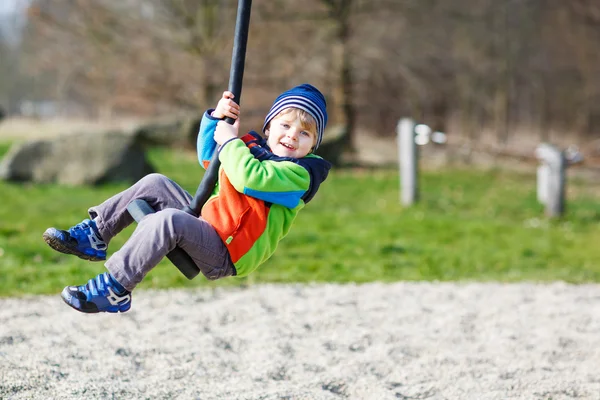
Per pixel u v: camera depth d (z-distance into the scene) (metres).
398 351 6.08
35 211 12.44
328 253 10.24
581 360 6.03
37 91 62.12
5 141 24.81
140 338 6.20
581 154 15.44
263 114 25.12
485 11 31.86
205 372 5.44
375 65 27.53
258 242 3.67
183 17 24.56
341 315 7.14
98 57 26.27
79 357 5.61
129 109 31.62
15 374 5.10
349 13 24.52
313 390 5.14
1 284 7.88
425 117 36.72
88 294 3.51
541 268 9.99
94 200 13.95
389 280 8.83
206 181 3.64
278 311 7.23
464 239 11.83
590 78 39.78
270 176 3.57
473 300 7.98
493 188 18.77
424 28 28.53
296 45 25.28
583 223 14.16
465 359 5.91
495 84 36.78
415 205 15.03
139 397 4.89
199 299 7.59
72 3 25.00
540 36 39.19
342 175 19.58
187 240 3.50
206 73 24.58
